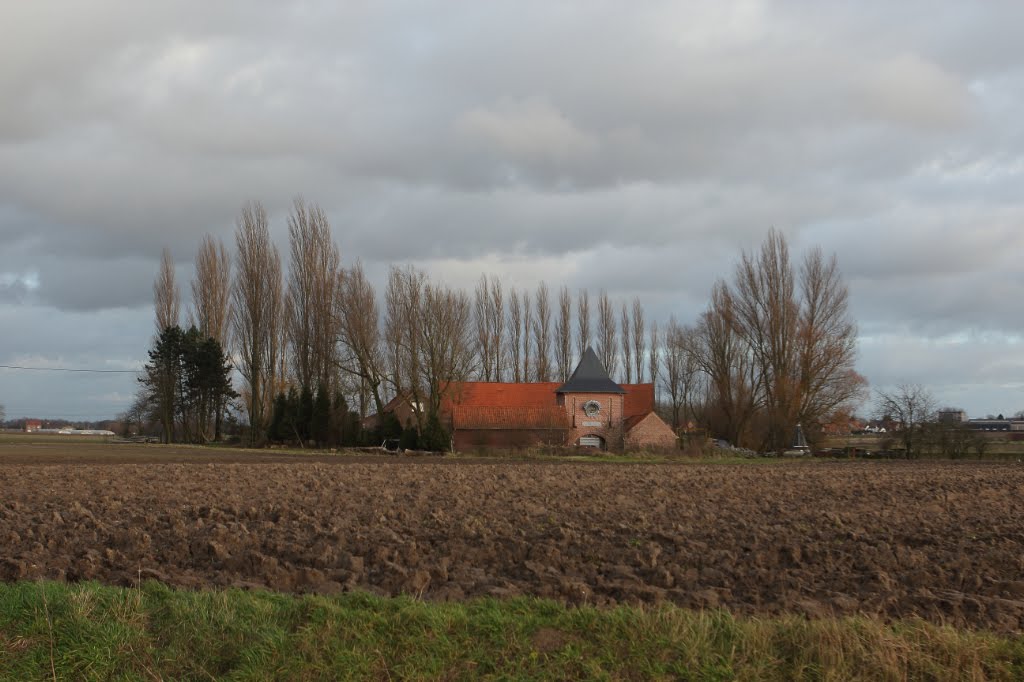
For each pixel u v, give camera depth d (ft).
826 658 31.99
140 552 57.26
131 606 38.73
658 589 44.70
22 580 46.75
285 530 68.44
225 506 87.04
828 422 272.92
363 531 67.62
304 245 284.82
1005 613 41.29
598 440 282.56
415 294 266.98
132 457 203.82
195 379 327.47
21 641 35.55
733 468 176.55
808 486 121.70
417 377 265.13
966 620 40.60
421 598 42.55
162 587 43.29
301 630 35.53
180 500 94.43
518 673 31.86
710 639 33.99
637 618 35.63
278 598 40.52
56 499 95.76
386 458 217.36
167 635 36.09
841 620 36.35
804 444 261.24
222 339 327.26
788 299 265.54
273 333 293.02
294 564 53.67
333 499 95.61
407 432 258.98
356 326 279.08
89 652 34.24
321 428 278.26
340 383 287.28
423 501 93.86
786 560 56.70
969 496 107.04
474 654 33.32
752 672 31.37
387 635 35.09
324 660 33.40
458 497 99.35
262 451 256.11
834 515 80.53
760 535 66.28
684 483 125.90
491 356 352.69
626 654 32.91
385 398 313.73
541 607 38.32
